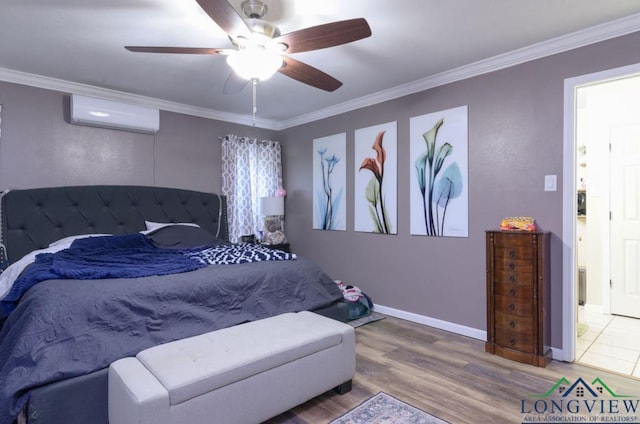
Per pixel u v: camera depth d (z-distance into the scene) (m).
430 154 3.25
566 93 2.48
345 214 4.04
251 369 1.63
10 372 1.45
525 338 2.48
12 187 3.02
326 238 4.27
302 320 2.13
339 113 4.07
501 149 2.81
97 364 1.58
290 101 3.88
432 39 2.47
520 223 2.59
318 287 2.61
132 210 3.57
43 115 3.17
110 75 3.10
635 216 3.58
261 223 4.57
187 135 4.05
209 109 4.16
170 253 2.77
